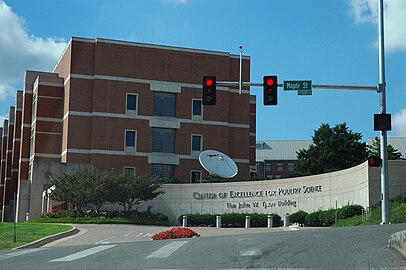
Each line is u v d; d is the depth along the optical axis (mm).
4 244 27188
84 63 67375
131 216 53469
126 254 15984
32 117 73125
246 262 13469
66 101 67938
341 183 45562
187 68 70625
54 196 53344
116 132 67125
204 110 70688
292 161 129375
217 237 20422
